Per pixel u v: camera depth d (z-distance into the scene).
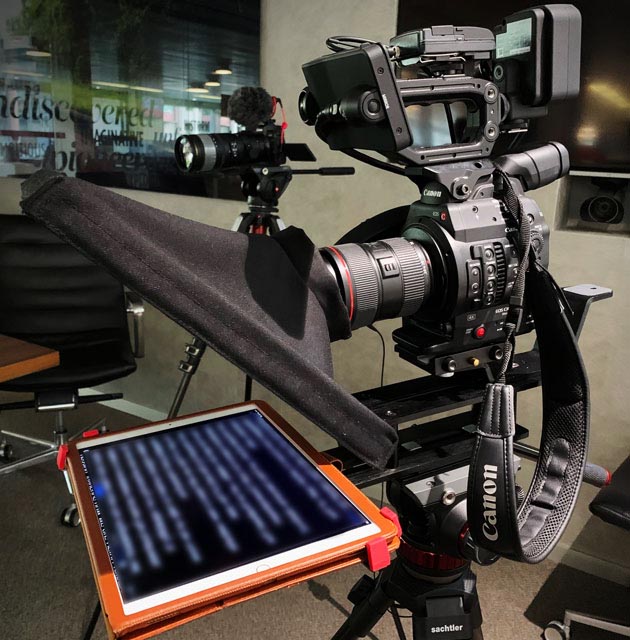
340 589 2.16
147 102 2.92
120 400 3.52
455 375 1.14
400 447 1.04
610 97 1.87
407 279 0.91
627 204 2.01
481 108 0.95
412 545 1.10
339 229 2.49
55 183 0.58
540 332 0.91
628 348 1.99
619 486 1.77
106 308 2.88
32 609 2.01
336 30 2.33
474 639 1.14
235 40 2.57
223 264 0.74
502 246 0.93
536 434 2.21
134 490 0.83
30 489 2.69
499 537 0.76
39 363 2.15
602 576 2.23
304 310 0.79
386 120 0.82
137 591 0.64
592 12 1.85
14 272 2.81
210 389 3.09
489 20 1.98
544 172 1.06
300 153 1.90
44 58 3.24
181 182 2.89
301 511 0.78
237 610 2.05
